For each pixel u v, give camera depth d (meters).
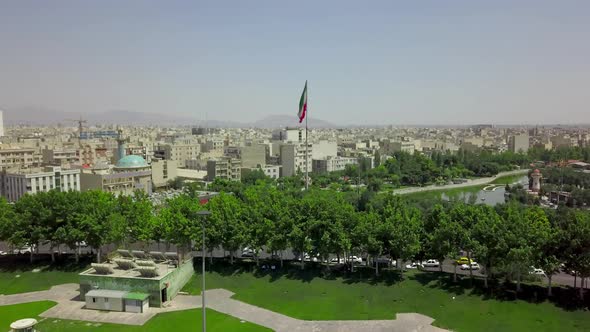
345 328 83.69
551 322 82.62
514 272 96.25
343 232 106.19
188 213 115.75
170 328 83.88
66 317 89.75
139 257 109.50
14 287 106.75
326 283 103.44
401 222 103.94
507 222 97.94
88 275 98.06
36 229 114.38
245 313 90.88
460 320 85.44
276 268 113.31
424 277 104.31
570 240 89.50
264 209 114.56
